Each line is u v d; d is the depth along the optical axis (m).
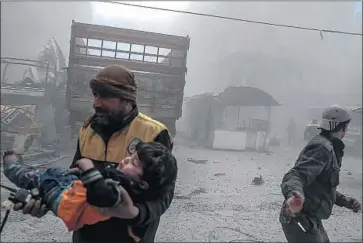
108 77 1.52
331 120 2.50
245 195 7.14
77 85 9.58
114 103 1.53
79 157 1.69
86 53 9.62
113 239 1.51
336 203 2.72
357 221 5.65
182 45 9.79
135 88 1.60
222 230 4.95
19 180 1.51
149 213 1.40
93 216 1.37
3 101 13.94
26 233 4.43
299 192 2.20
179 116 9.79
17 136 10.27
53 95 14.47
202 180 8.68
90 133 1.64
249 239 4.63
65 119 14.23
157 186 1.38
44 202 1.41
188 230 4.88
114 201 1.22
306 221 2.45
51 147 12.17
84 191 1.38
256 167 11.26
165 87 9.72
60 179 1.45
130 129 1.58
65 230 4.65
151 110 9.60
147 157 1.35
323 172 2.45
